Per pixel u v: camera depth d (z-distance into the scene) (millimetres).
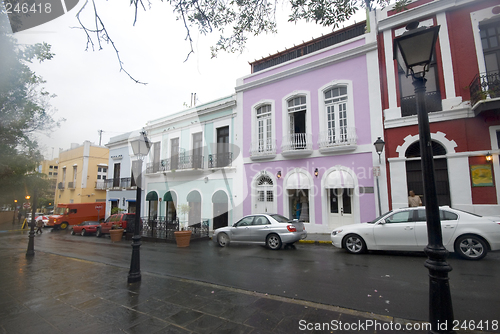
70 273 6258
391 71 10516
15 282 5555
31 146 4516
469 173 8766
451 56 9398
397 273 5535
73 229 18500
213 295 4527
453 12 9578
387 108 10469
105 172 27359
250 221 9656
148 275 5922
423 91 3039
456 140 9055
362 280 5156
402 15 10312
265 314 3707
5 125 4090
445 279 2654
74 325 3502
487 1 9117
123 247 11188
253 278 5566
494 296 4105
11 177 4449
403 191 9734
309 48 13359
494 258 6344
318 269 6113
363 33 11891
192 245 10680
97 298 4484
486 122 8680
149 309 3975
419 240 6789
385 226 7227
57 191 28859
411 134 9859
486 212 8398
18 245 12727
